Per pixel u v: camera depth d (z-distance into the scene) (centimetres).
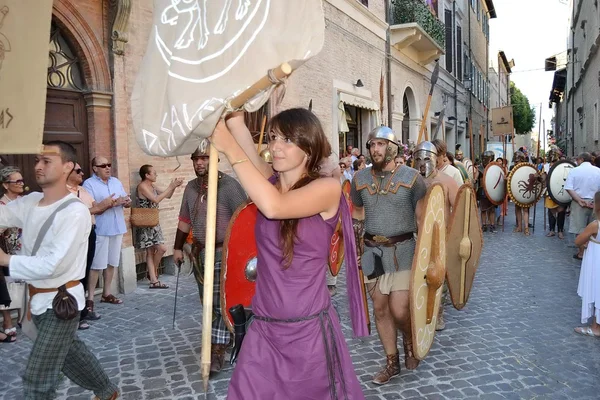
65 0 641
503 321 570
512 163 1717
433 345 498
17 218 321
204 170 452
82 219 306
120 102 717
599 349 485
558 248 1032
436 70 518
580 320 572
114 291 704
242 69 192
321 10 185
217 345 438
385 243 401
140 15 747
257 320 228
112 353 489
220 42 198
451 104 2592
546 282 749
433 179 527
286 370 219
